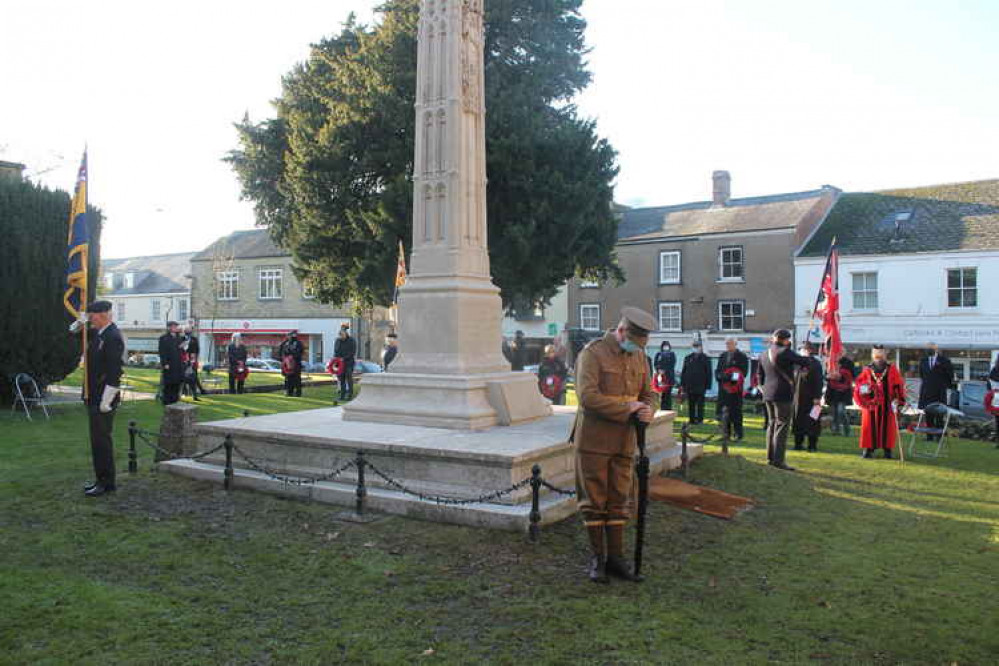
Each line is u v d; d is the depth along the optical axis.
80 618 4.52
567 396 20.94
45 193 15.32
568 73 24.69
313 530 6.21
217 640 4.26
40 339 15.02
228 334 49.72
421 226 9.02
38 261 14.98
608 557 5.26
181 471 8.16
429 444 6.94
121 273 60.41
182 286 55.50
